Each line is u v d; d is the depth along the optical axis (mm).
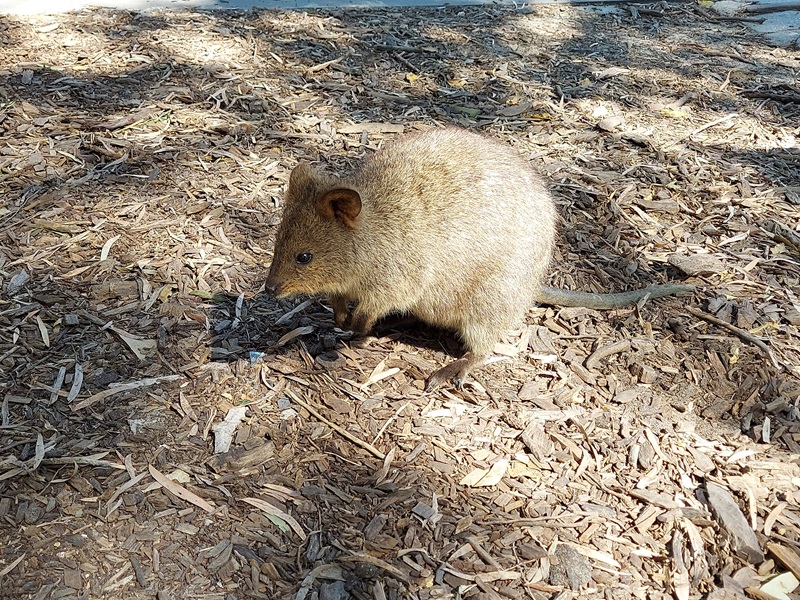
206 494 696
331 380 838
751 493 742
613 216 1149
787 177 1269
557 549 682
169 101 1319
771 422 823
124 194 1081
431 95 1447
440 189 847
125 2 1711
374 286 846
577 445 789
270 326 900
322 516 690
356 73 1494
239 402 794
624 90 1523
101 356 826
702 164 1288
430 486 729
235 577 633
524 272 875
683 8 1956
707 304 986
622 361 900
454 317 876
